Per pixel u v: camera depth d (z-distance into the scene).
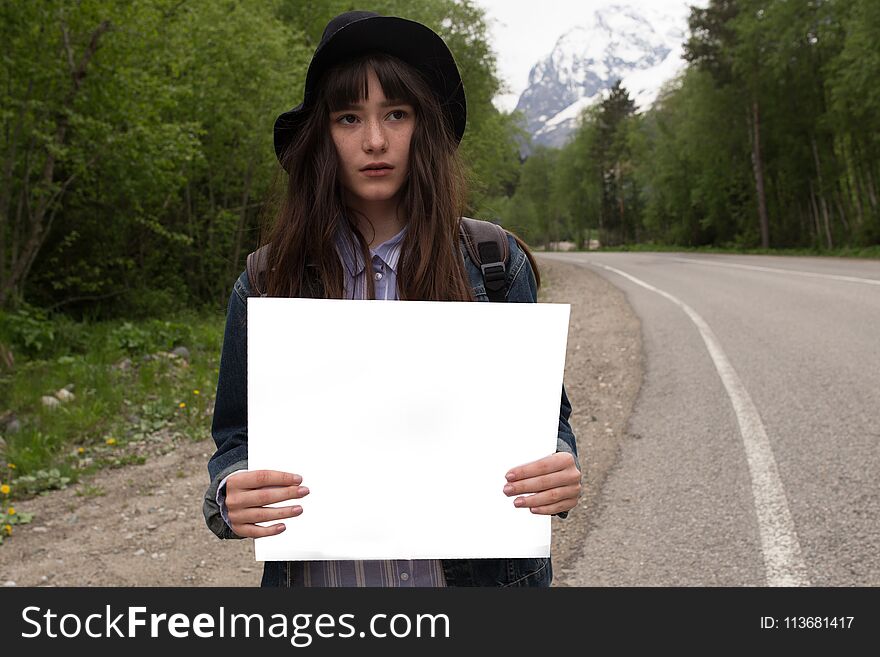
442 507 1.25
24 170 10.61
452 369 1.25
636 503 4.14
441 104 1.44
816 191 36.91
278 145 1.47
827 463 4.48
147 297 12.57
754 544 3.55
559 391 1.27
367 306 1.24
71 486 5.04
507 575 1.39
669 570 3.36
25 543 4.04
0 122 9.77
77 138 10.48
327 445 1.24
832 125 31.91
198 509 4.49
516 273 1.44
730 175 42.44
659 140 54.03
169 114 12.84
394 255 1.41
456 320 1.25
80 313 12.06
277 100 13.84
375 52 1.37
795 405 5.74
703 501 4.09
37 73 9.57
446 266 1.37
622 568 3.39
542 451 1.26
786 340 8.32
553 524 3.94
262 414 1.23
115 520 4.35
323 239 1.37
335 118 1.38
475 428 1.25
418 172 1.38
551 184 95.94
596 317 11.67
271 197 1.48
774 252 34.47
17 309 9.52
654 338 9.17
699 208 51.97
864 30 24.89
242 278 1.45
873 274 15.82
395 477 1.24
